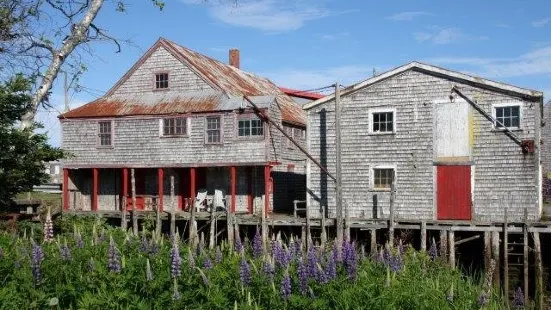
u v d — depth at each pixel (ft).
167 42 101.86
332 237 79.10
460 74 76.54
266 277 29.04
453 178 77.25
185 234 89.76
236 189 98.37
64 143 103.14
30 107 56.18
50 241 40.24
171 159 96.48
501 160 75.10
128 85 104.42
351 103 82.74
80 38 60.85
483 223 68.95
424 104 78.84
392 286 28.40
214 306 26.08
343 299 26.53
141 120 98.68
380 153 81.00
